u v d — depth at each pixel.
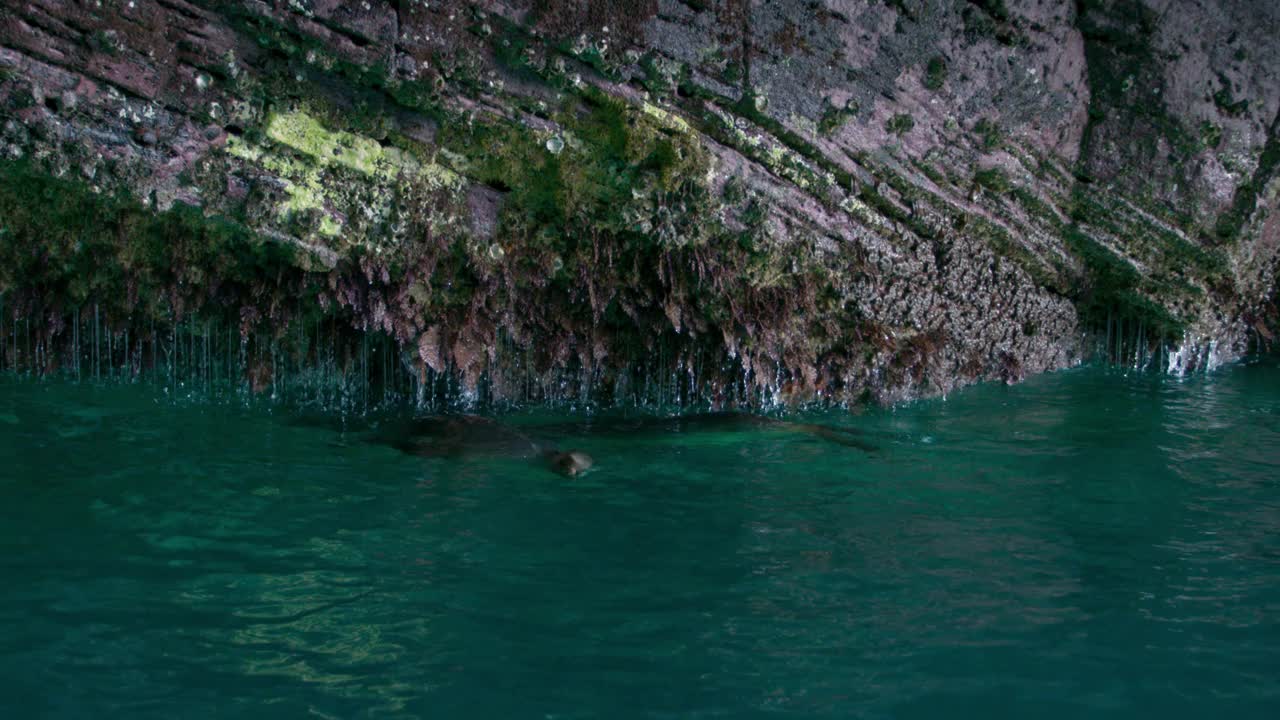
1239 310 10.55
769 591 4.25
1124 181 9.20
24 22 5.87
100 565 4.32
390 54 6.38
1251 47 9.00
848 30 7.35
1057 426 7.45
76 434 6.21
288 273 6.89
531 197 7.05
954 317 8.73
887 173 8.00
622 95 6.83
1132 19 8.71
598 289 7.27
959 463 6.37
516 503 5.39
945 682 3.48
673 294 7.33
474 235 7.01
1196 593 4.26
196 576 4.26
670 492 5.67
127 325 7.16
